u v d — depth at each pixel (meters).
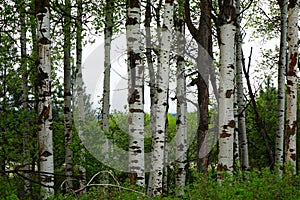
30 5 12.84
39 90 9.58
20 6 12.59
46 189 9.09
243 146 14.62
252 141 20.70
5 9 12.64
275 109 20.73
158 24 15.15
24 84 15.84
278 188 7.38
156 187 10.16
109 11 13.70
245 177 8.71
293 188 7.45
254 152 21.16
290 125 10.52
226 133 9.59
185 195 7.38
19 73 15.46
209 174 7.95
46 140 9.50
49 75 9.62
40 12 9.62
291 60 10.48
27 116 13.70
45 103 9.54
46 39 9.62
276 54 17.80
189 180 16.19
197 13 15.30
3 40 14.20
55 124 17.47
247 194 7.08
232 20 9.76
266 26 17.28
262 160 20.92
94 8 13.77
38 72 9.59
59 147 17.34
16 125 13.51
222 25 9.78
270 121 20.64
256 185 7.33
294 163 10.45
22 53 15.34
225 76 9.69
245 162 14.56
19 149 13.69
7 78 15.34
